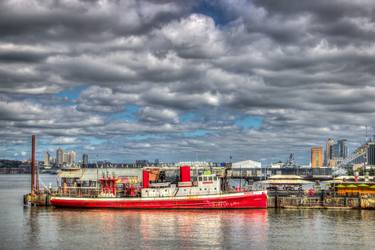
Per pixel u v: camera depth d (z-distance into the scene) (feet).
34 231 348.59
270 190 533.14
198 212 433.48
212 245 297.12
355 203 456.45
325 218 398.62
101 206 459.73
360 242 305.94
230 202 448.24
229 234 330.34
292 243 302.66
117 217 408.26
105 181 490.08
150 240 312.09
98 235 330.13
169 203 449.48
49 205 502.79
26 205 511.40
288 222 377.71
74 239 318.04
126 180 533.96
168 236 324.39
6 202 583.17
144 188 459.73
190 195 448.65
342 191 482.28
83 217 411.95
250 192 451.53
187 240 311.47
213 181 454.81
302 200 461.78
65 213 438.81
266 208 453.99
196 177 500.33
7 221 394.11
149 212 435.94
